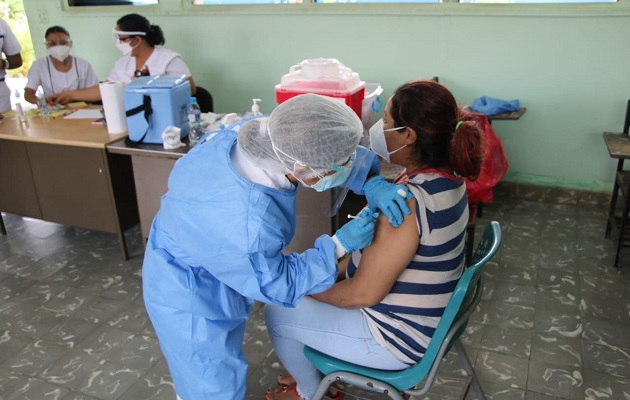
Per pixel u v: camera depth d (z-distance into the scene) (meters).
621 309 2.34
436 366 1.28
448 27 3.37
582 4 3.07
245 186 1.17
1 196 3.07
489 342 2.16
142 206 2.66
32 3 4.50
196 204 1.20
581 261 2.74
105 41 4.39
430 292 1.29
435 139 1.23
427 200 1.21
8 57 3.69
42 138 2.67
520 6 3.17
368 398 1.86
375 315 1.35
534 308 2.37
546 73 3.29
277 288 1.22
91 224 2.87
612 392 1.88
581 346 2.11
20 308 2.46
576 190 3.43
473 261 1.46
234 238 1.17
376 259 1.25
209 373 1.39
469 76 3.45
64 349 2.18
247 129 1.20
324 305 1.43
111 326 2.32
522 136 3.48
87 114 3.15
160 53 3.40
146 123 2.51
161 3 4.05
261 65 3.97
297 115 1.14
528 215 3.31
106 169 2.65
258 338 2.21
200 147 1.30
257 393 1.92
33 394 1.94
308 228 2.34
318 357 1.43
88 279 2.70
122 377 2.02
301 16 3.71
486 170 2.47
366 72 3.68
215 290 1.35
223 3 3.94
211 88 4.20
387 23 3.50
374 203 1.27
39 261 2.88
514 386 1.92
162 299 1.35
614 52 3.12
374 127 1.34
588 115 3.30
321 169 1.17
